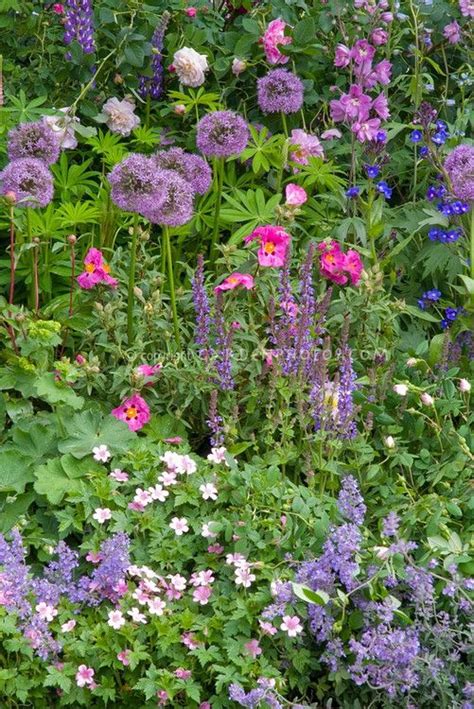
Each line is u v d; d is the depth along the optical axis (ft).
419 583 11.31
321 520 12.01
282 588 11.34
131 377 13.76
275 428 13.39
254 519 12.21
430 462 13.98
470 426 14.78
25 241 15.60
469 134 19.92
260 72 19.07
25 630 10.84
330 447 13.26
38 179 13.80
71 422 13.20
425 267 17.22
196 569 12.06
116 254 15.56
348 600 11.38
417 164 18.66
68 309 15.23
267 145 17.38
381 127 18.29
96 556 11.80
